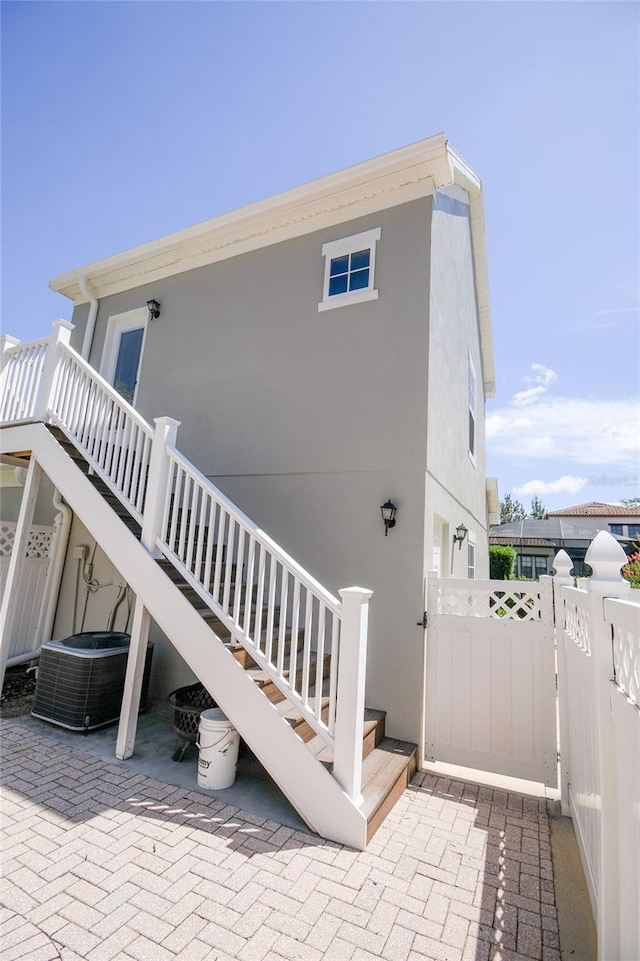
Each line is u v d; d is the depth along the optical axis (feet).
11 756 13.33
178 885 8.38
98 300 27.53
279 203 20.43
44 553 23.67
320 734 10.74
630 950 5.75
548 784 13.15
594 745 8.27
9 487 28.63
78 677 15.40
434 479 17.60
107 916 7.55
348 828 9.96
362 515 17.01
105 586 22.09
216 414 21.50
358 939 7.41
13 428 18.70
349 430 17.98
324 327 19.47
